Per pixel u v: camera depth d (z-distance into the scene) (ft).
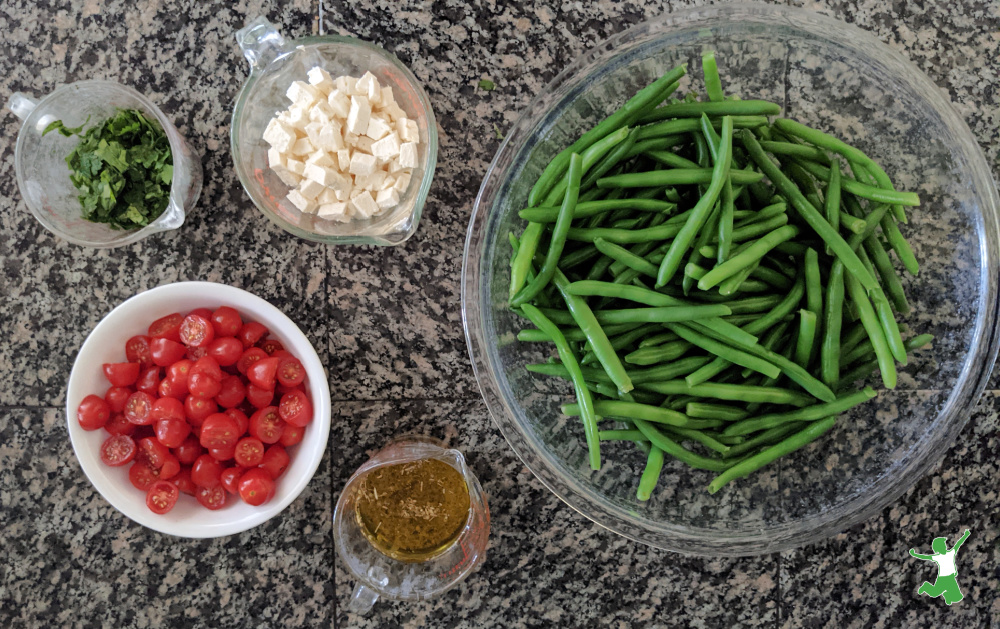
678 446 1.26
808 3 1.49
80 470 1.56
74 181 1.44
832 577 1.57
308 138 1.38
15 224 1.53
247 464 1.39
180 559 1.57
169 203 1.43
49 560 1.56
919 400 1.35
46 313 1.54
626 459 1.40
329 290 1.53
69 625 1.56
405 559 1.48
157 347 1.38
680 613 1.57
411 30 1.50
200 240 1.52
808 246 1.25
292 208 1.47
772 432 1.27
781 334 1.26
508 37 1.50
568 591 1.57
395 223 1.44
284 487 1.41
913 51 1.49
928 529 1.55
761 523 1.41
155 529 1.37
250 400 1.42
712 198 1.14
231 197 1.52
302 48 1.41
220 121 1.51
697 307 1.16
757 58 1.33
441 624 1.57
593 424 1.22
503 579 1.57
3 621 1.55
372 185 1.40
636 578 1.57
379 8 1.50
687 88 1.37
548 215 1.24
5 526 1.55
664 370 1.23
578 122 1.37
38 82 1.52
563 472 1.40
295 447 1.46
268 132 1.39
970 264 1.31
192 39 1.51
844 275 1.21
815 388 1.21
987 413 1.53
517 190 1.37
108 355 1.40
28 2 1.51
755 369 1.19
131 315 1.38
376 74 1.47
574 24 1.50
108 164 1.40
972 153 1.29
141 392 1.42
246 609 1.56
